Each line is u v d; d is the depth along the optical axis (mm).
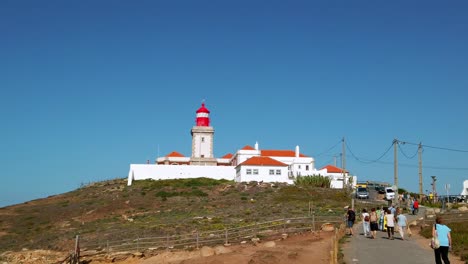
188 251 32500
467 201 67938
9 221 60750
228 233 36875
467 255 22438
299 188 74938
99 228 50188
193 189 77125
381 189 89750
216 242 34844
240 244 32438
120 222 53906
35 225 57906
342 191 74750
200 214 54406
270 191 73188
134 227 47562
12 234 53219
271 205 59875
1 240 50250
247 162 86875
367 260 21984
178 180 90250
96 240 42594
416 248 25781
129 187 83688
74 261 32406
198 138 104812
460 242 26750
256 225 38531
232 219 47750
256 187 76688
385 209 35594
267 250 26719
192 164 101562
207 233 38156
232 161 105562
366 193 77438
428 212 47500
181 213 56938
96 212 62969
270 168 86812
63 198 80562
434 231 18703
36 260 37938
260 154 98062
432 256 23047
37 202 79188
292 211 51812
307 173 97188
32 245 45312
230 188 76750
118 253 34781
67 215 62656
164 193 73812
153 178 93500
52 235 49312
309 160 102062
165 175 94000
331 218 42594
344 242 28625
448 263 18312
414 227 36531
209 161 102000
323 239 31328
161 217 54562
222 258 25719
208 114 109750
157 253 34000
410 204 54562
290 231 36156
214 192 74812
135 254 34031
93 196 77875
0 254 41906
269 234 35562
